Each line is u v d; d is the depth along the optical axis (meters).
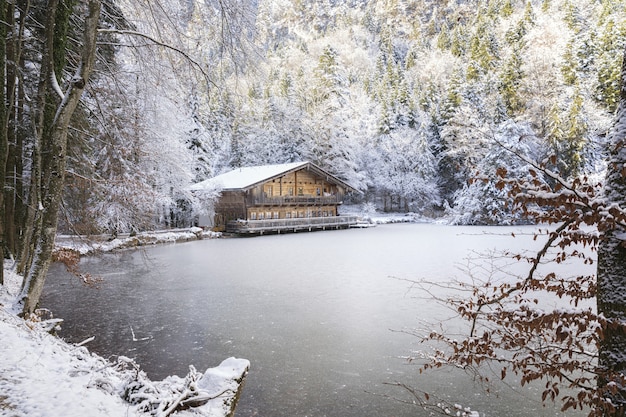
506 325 3.96
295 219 39.53
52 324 6.79
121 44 9.53
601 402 3.25
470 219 43.16
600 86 28.67
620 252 3.34
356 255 22.80
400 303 12.30
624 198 3.24
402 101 65.25
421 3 108.88
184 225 37.31
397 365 7.85
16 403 3.19
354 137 57.19
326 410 6.20
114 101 12.86
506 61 48.88
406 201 57.38
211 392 4.24
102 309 11.76
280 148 55.03
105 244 23.64
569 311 3.47
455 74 56.84
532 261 4.02
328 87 59.31
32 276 6.64
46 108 8.22
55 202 6.88
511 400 6.46
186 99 11.33
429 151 56.03
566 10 49.34
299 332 9.78
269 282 15.60
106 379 4.00
